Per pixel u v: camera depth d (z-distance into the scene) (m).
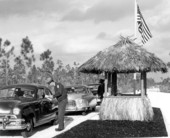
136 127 14.05
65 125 15.95
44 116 14.39
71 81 50.25
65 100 14.49
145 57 16.31
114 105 16.28
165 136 12.48
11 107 12.68
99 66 16.41
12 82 39.03
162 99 34.78
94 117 18.47
